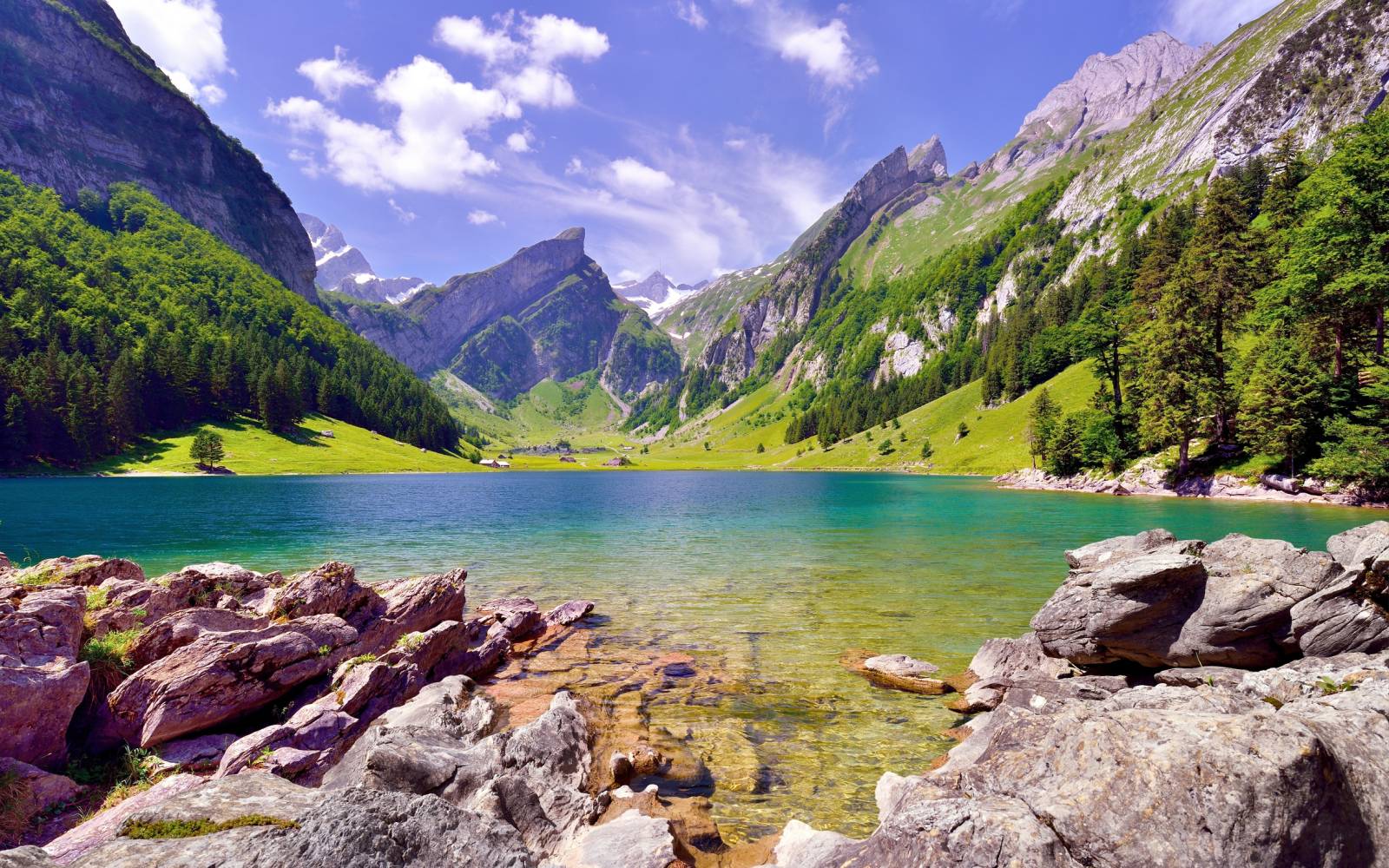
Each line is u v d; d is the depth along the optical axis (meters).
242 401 173.25
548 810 10.10
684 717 14.84
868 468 191.25
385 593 22.59
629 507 77.62
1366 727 7.18
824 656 19.34
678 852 9.11
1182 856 5.83
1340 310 58.34
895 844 6.49
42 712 11.07
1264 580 13.95
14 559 35.56
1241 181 135.75
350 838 5.11
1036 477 103.62
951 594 27.39
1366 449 52.44
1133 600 14.92
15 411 116.50
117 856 4.66
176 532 47.66
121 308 179.12
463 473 186.38
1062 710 10.59
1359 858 5.85
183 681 13.00
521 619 22.48
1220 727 6.59
